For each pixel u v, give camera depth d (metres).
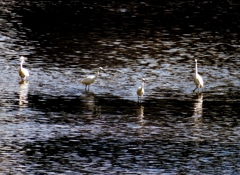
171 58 45.59
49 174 26.97
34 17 57.28
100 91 37.81
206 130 32.09
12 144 29.77
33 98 36.22
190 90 38.62
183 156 28.95
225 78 41.28
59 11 60.12
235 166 28.06
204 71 42.69
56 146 29.70
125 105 35.47
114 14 59.56
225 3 66.88
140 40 50.50
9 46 47.31
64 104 35.41
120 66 43.19
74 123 32.56
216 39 51.69
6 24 54.12
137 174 27.09
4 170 27.20
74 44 48.69
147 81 40.09
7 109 34.28
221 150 29.69
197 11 62.44
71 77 40.41
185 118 33.75
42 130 31.52
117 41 49.94
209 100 36.84
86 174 27.02
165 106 35.56
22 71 39.34
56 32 52.28
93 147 29.69
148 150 29.48
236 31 54.84
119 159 28.50
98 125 32.38
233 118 33.91
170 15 60.09
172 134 31.45
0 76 40.28
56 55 45.50
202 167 27.92
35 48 47.16
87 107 34.97
